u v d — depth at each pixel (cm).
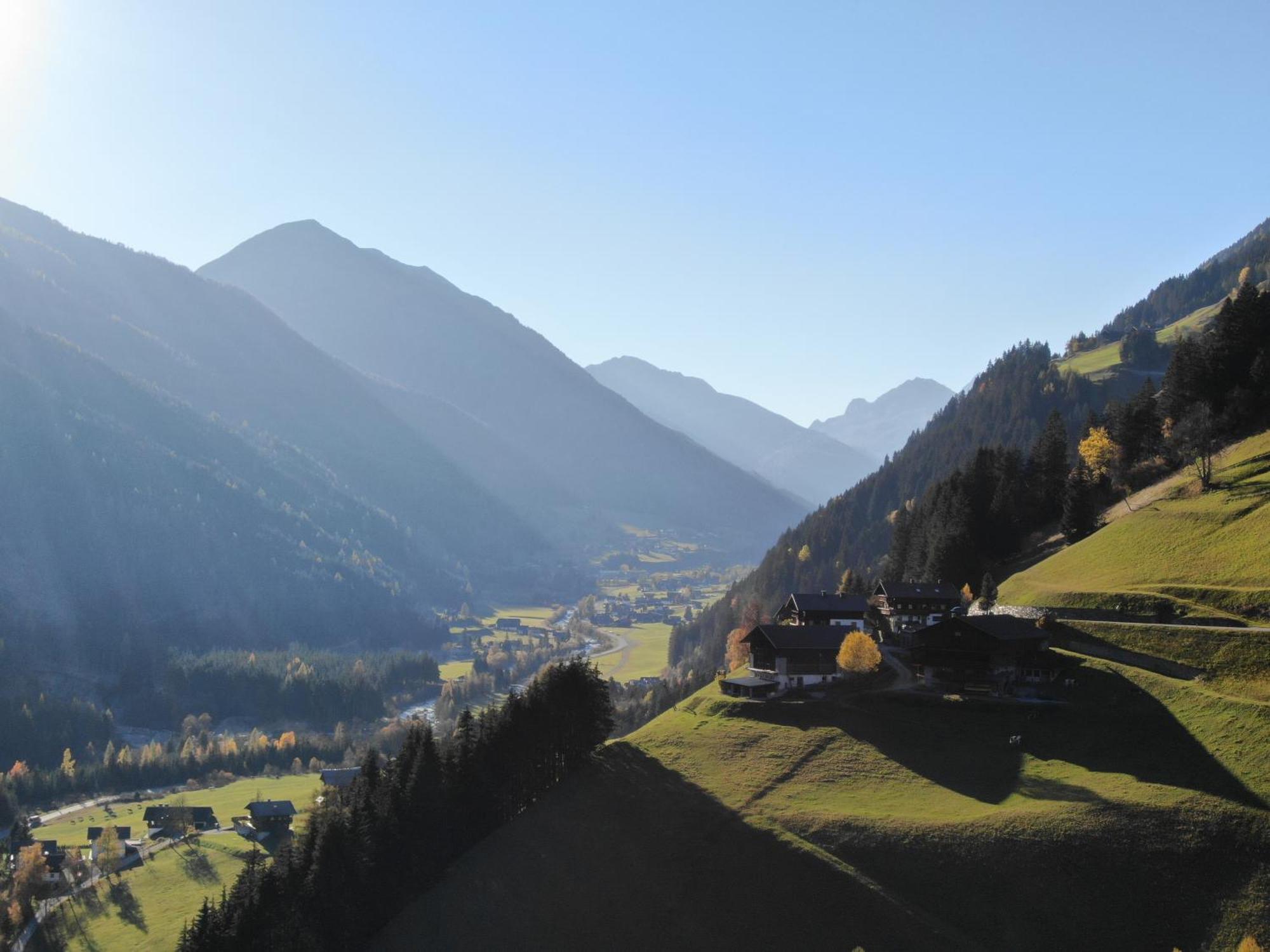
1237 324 18662
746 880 9306
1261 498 14138
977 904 8319
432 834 11131
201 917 10075
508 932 9725
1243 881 7862
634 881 9844
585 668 13638
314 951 9819
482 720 12744
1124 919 7850
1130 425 19688
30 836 17800
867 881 8819
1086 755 10231
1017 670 12275
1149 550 14500
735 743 12388
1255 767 8919
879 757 11244
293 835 17200
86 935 13962
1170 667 11319
